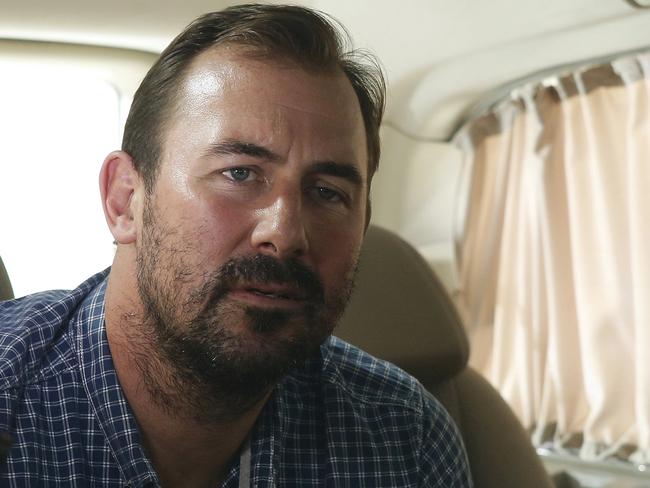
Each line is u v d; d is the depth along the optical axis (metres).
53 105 1.75
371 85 0.94
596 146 2.22
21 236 1.74
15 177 1.74
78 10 1.62
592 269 2.26
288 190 0.80
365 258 1.39
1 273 1.19
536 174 2.36
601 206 2.22
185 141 0.80
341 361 1.09
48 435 0.85
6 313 0.98
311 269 0.80
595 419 2.20
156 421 0.87
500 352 2.53
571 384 2.31
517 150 2.46
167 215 0.80
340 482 1.01
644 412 2.09
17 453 0.82
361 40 2.01
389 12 1.87
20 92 1.73
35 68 1.72
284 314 0.79
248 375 0.79
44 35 1.67
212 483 0.94
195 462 0.91
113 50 1.74
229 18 0.85
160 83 0.85
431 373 1.38
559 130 2.34
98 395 0.87
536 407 2.39
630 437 2.12
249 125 0.80
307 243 0.80
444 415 1.14
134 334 0.85
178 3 1.63
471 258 2.63
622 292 2.20
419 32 1.97
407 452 1.06
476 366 2.62
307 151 0.81
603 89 2.20
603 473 2.09
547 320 2.40
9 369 0.85
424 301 1.39
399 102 2.33
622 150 2.19
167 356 0.81
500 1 1.83
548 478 1.36
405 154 2.54
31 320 0.91
